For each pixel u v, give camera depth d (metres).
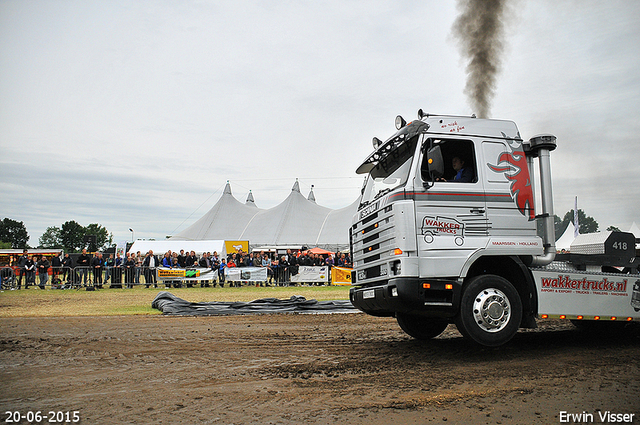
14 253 36.41
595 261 7.58
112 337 7.98
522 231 6.52
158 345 7.23
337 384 4.91
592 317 6.65
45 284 22.34
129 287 22.19
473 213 6.31
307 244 45.25
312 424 3.73
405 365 5.80
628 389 4.68
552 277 6.52
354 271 7.58
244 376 5.27
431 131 6.43
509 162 6.66
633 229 12.32
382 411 4.04
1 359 6.21
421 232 6.05
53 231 112.56
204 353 6.62
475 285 6.11
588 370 5.47
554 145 6.95
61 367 5.75
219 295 17.84
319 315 11.47
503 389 4.69
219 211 49.38
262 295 17.73
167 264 22.84
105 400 4.38
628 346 7.05
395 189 6.38
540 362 5.93
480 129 6.65
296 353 6.62
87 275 21.86
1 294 18.95
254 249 42.03
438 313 6.16
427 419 3.84
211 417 3.90
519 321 6.20
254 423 3.76
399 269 6.00
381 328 9.17
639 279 7.00
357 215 7.52
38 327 9.23
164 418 3.88
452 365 5.79
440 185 6.25
